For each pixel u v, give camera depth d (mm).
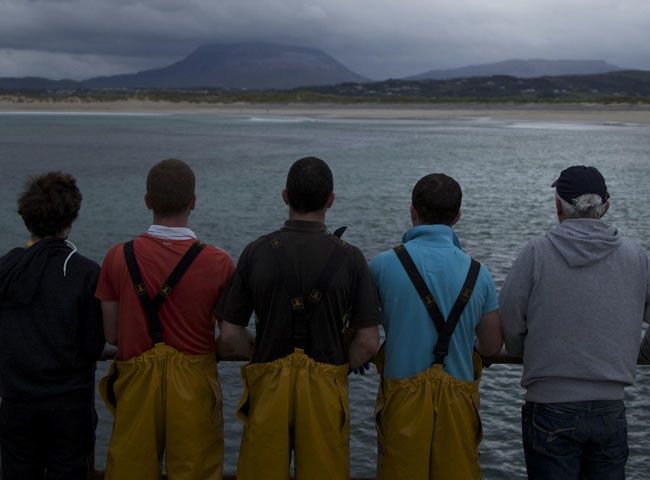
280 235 3273
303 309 3193
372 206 24609
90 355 3518
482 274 3385
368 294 3277
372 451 7273
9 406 3418
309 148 50812
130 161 41469
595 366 3260
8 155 44844
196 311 3365
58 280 3389
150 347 3357
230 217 22547
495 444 7426
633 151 48312
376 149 49906
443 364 3348
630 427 7750
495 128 78125
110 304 3418
